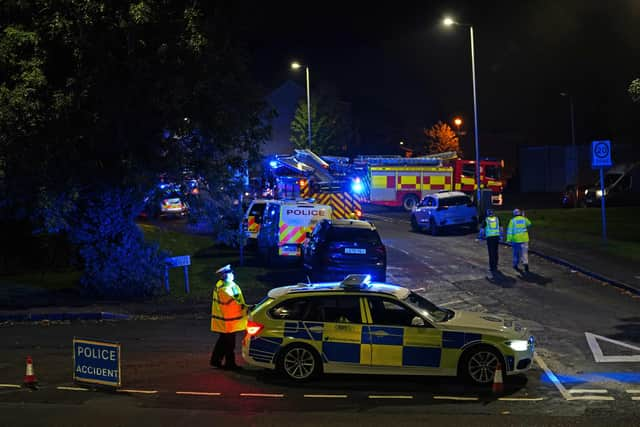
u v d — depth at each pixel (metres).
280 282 19.61
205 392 9.79
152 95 16.78
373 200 40.00
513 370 9.88
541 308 15.54
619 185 40.16
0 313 16.05
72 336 13.94
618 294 16.84
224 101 17.75
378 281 17.17
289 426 8.21
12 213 19.55
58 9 16.20
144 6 16.00
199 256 25.08
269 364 10.26
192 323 15.38
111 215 18.30
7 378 10.69
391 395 9.56
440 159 40.62
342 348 10.09
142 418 8.58
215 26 17.70
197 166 18.42
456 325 10.04
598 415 8.56
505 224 30.22
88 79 16.33
